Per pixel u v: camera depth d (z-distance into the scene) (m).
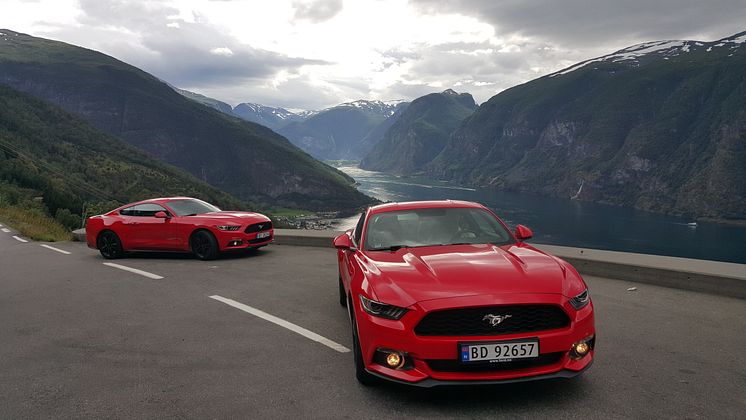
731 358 4.32
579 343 3.48
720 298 6.48
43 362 4.72
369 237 4.91
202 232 11.00
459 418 3.29
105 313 6.61
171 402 3.70
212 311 6.52
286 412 3.47
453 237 4.78
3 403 3.78
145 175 191.25
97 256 12.58
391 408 3.49
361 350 3.76
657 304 6.23
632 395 3.58
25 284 8.94
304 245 13.02
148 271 9.90
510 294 3.41
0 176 109.56
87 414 3.54
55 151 190.88
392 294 3.58
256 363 4.51
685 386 3.73
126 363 4.61
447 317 3.39
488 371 3.38
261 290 7.76
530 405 3.46
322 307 6.59
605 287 7.24
